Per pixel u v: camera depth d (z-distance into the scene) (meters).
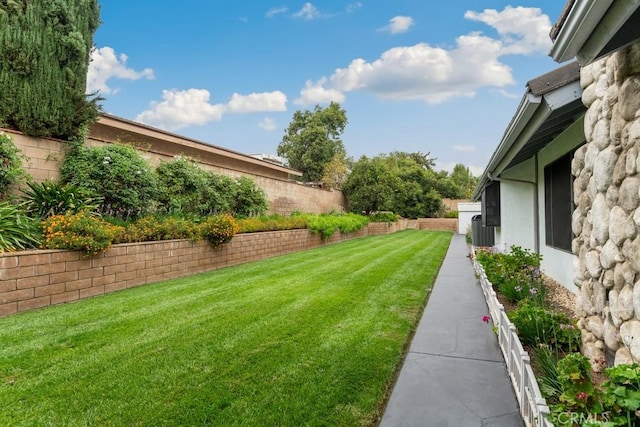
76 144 7.73
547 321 3.70
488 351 4.01
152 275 7.43
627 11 1.85
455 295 6.70
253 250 10.89
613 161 2.68
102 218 7.18
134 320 4.92
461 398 3.02
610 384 2.00
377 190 24.77
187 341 4.18
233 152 15.64
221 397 2.99
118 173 7.77
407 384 3.27
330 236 16.86
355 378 3.32
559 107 3.34
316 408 2.84
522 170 7.93
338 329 4.64
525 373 2.64
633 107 2.41
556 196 6.27
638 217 2.33
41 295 5.46
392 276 8.43
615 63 2.63
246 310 5.45
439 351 4.02
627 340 2.47
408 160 39.62
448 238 21.09
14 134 6.93
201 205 10.48
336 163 29.53
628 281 2.47
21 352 3.83
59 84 7.35
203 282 7.50
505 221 10.20
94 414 2.76
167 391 3.09
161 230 7.84
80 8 7.70
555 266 6.41
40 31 7.07
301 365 3.58
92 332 4.44
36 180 7.23
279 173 20.75
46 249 5.64
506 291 5.53
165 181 9.64
